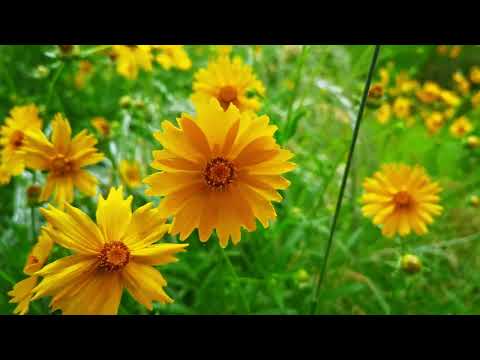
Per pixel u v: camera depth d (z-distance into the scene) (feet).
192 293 1.02
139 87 1.34
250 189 0.49
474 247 1.32
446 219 1.41
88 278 0.48
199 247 1.00
